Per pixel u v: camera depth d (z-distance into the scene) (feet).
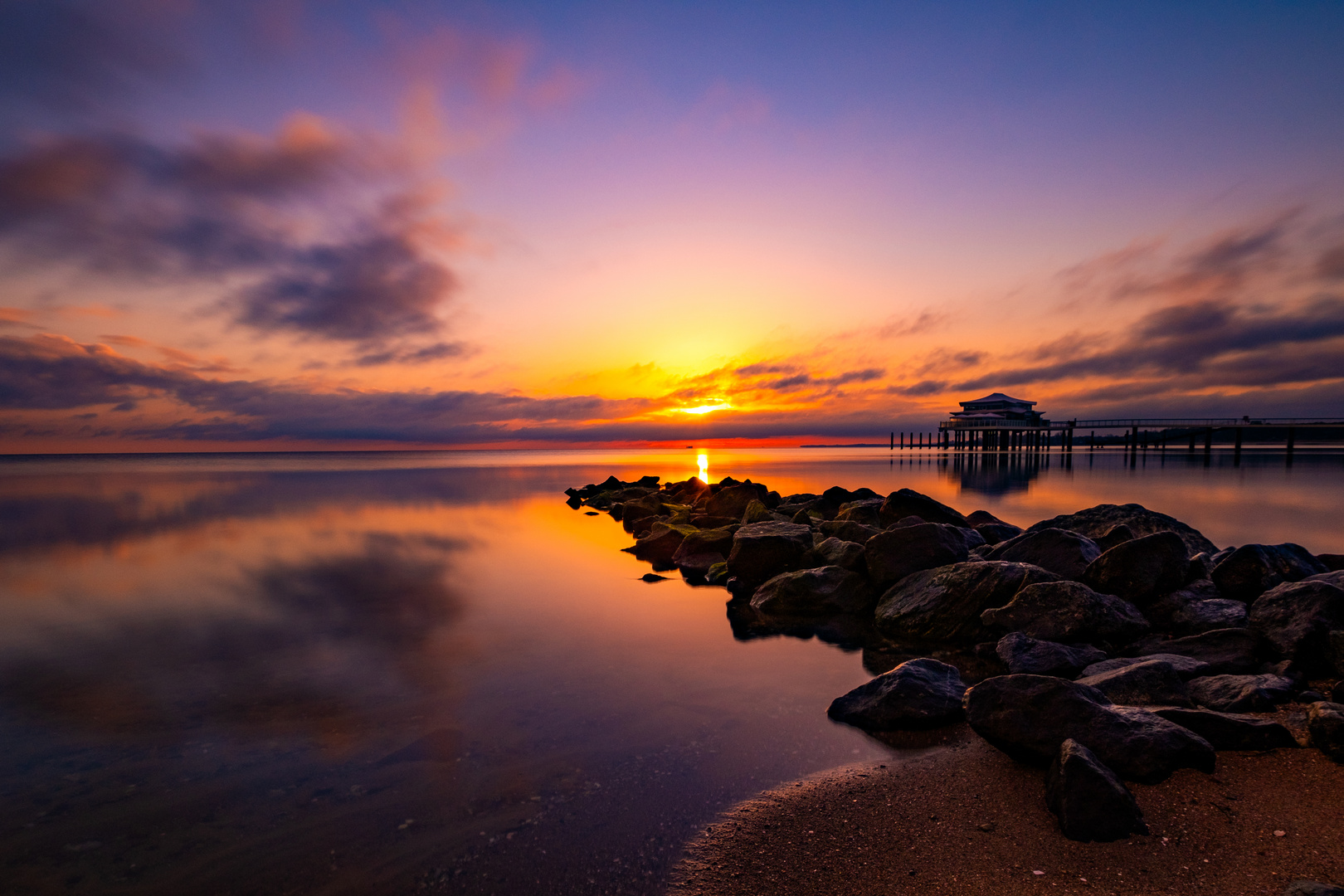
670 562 59.06
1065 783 16.17
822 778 19.30
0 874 15.46
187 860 15.90
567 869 15.38
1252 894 13.25
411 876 15.24
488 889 14.76
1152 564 33.06
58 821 17.69
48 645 33.94
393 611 41.19
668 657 31.83
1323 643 24.43
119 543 70.54
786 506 79.56
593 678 28.78
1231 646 25.90
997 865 14.80
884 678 24.77
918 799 17.87
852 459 379.76
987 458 351.87
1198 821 15.67
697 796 18.45
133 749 21.88
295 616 39.88
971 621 33.27
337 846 16.38
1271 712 20.92
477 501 126.72
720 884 14.67
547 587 48.65
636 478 200.64
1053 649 27.61
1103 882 14.01
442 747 21.81
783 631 36.42
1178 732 18.11
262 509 108.37
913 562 40.22
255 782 19.58
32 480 200.85
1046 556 37.58
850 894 14.11
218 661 31.14
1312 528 79.46
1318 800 16.20
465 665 30.66
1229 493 128.36
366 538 75.66
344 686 27.76
